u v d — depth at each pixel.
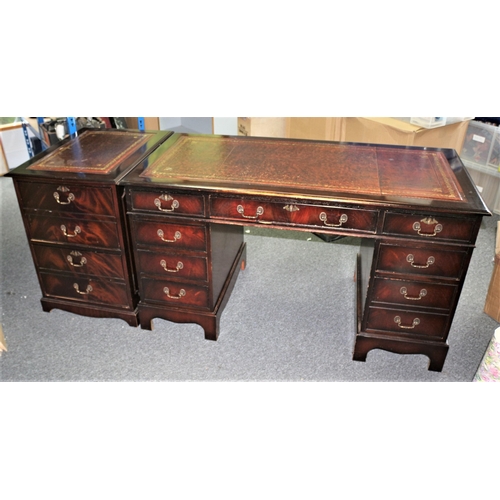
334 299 2.85
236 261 2.88
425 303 2.17
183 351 2.46
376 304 2.23
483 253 3.28
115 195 2.21
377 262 2.11
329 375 2.31
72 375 2.30
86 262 2.46
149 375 2.30
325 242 3.46
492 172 3.49
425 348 2.29
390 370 2.35
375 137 3.38
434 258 2.05
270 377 2.29
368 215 2.00
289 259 3.24
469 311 2.75
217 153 2.47
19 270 3.13
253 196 2.07
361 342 2.34
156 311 2.52
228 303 2.80
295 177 2.18
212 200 2.12
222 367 2.35
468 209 1.89
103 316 2.62
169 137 2.72
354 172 2.24
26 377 2.28
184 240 2.26
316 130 3.65
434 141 3.30
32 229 2.42
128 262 2.43
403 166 2.33
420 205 1.92
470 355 2.44
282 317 2.70
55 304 2.66
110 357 2.42
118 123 4.02
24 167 2.30
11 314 2.71
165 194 2.15
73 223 2.34
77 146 2.58
